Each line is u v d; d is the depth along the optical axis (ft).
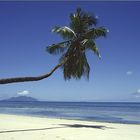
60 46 90.33
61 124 98.94
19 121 107.96
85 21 91.86
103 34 90.33
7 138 61.72
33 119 120.88
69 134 70.95
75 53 90.02
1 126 87.35
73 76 92.63
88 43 88.12
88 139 64.08
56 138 63.82
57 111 244.22
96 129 84.28
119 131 81.35
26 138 62.49
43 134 69.56
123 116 176.04
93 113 214.48
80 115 182.91
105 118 155.43
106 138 66.39
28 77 78.23
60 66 87.15
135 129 88.58
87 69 91.61
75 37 89.97
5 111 232.53
